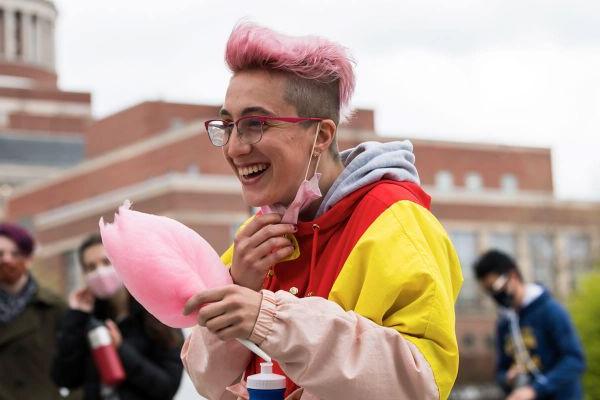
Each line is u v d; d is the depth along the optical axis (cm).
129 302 553
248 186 267
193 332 280
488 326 4722
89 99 7325
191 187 4144
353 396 238
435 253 259
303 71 262
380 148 276
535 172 5178
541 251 4916
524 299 723
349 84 271
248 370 279
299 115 263
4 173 6303
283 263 277
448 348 248
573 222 4922
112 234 247
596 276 1641
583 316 1520
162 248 246
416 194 272
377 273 251
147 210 4269
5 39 8194
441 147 5025
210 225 4138
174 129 4628
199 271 251
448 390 248
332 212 267
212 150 4212
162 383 539
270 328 238
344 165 286
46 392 618
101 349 533
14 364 616
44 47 8375
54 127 6850
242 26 264
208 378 275
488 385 4300
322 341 237
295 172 263
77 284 4741
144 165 4497
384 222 257
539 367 716
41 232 4953
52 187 5178
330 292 259
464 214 4941
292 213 265
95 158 4816
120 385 540
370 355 238
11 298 625
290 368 241
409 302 250
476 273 746
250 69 264
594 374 1414
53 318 634
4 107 7169
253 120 260
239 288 240
